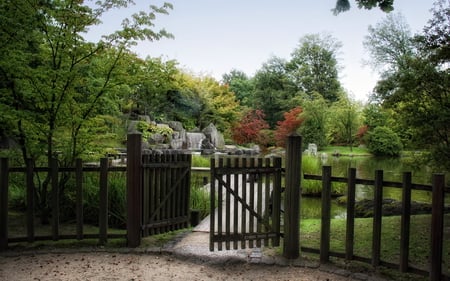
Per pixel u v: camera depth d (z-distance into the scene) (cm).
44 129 488
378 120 2845
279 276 340
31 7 446
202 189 728
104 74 512
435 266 307
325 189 373
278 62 4041
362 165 1855
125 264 369
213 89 2777
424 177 1072
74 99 511
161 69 559
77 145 521
